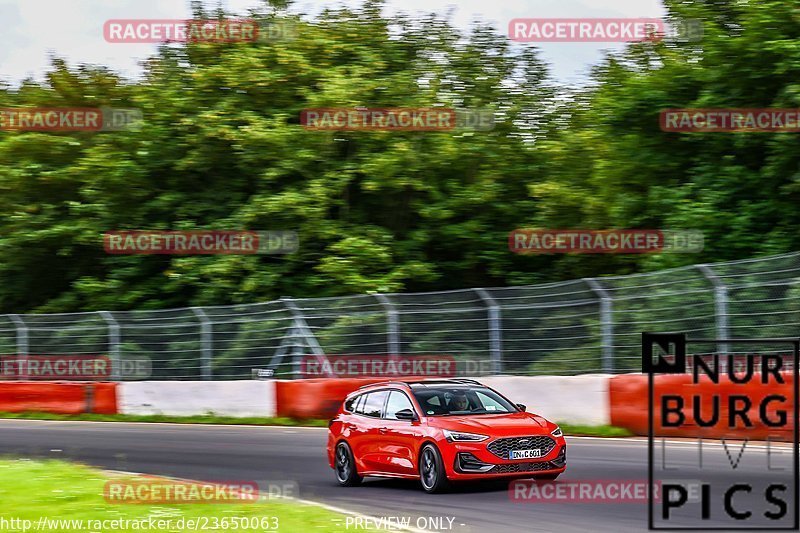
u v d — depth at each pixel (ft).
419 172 297.74
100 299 306.55
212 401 243.19
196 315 257.55
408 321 224.33
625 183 274.77
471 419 127.34
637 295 196.03
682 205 245.86
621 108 262.88
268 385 234.79
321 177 293.84
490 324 214.07
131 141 307.37
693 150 262.88
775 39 235.61
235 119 290.15
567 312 204.03
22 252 321.32
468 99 315.78
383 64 303.48
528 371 208.03
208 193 306.14
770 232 237.86
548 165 316.81
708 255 240.12
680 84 257.14
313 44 302.04
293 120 303.07
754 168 252.62
